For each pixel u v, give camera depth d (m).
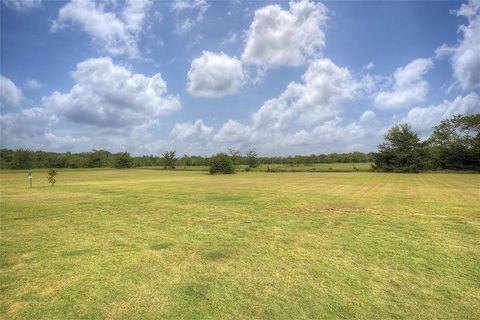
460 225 10.27
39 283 5.79
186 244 8.23
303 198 17.52
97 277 6.04
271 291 5.33
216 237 8.92
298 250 7.63
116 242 8.51
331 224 10.55
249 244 8.18
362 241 8.38
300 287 5.48
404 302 4.89
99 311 4.71
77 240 8.77
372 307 4.74
